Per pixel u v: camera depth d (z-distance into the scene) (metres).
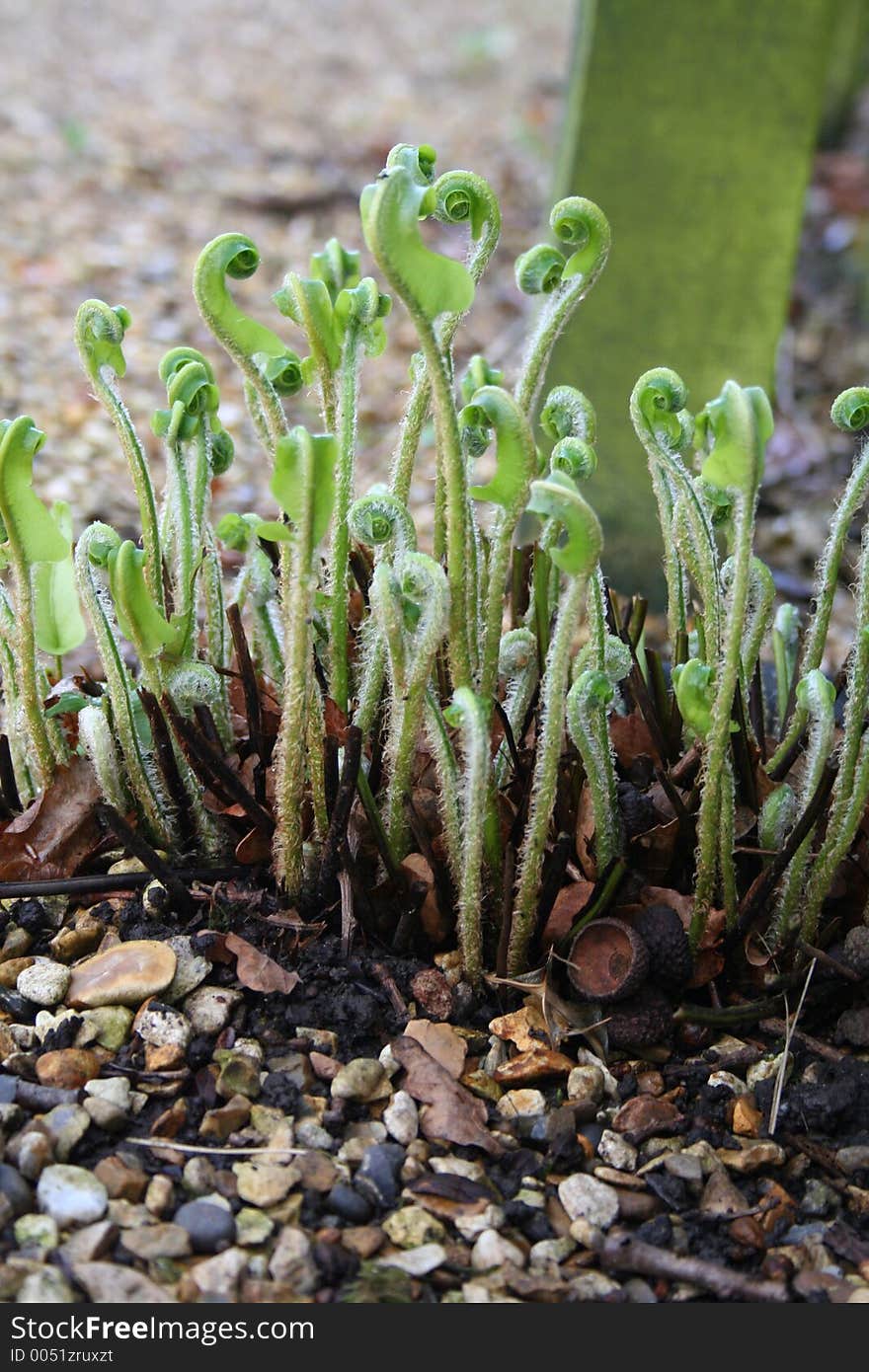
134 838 0.52
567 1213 0.48
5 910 0.53
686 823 0.52
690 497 0.51
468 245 0.51
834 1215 0.49
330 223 1.44
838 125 1.65
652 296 0.76
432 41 2.62
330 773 0.52
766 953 0.52
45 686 0.56
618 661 0.52
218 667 0.54
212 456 0.54
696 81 0.73
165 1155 0.48
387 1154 0.48
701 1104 0.50
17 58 2.03
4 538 0.51
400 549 0.51
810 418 1.06
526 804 0.52
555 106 2.08
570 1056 0.51
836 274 1.36
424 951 0.53
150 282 1.20
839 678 0.54
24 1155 0.47
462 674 0.51
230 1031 0.50
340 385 0.52
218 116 1.87
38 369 0.98
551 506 0.47
